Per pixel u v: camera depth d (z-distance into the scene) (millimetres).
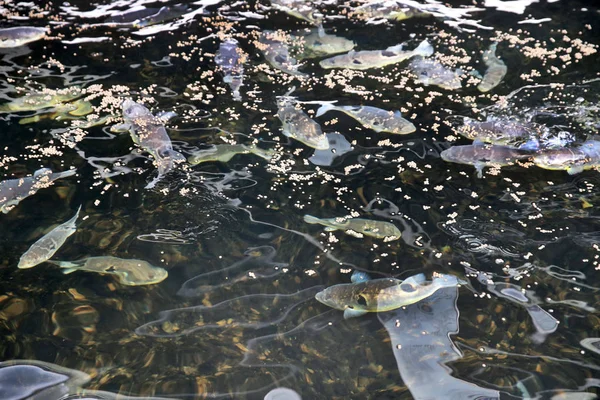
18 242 2004
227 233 2043
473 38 2883
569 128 2383
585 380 1674
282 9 3061
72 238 2020
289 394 1658
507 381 1674
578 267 1934
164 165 2240
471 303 1849
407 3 3109
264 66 2697
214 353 1743
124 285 1896
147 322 1811
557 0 3154
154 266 1946
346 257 1977
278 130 2395
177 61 2727
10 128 2377
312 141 2338
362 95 2551
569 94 2543
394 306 1845
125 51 2783
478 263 1953
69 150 2299
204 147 2316
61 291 1879
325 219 2088
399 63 2715
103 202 2131
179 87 2586
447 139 2355
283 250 1996
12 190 2148
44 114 2441
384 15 3027
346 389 1670
